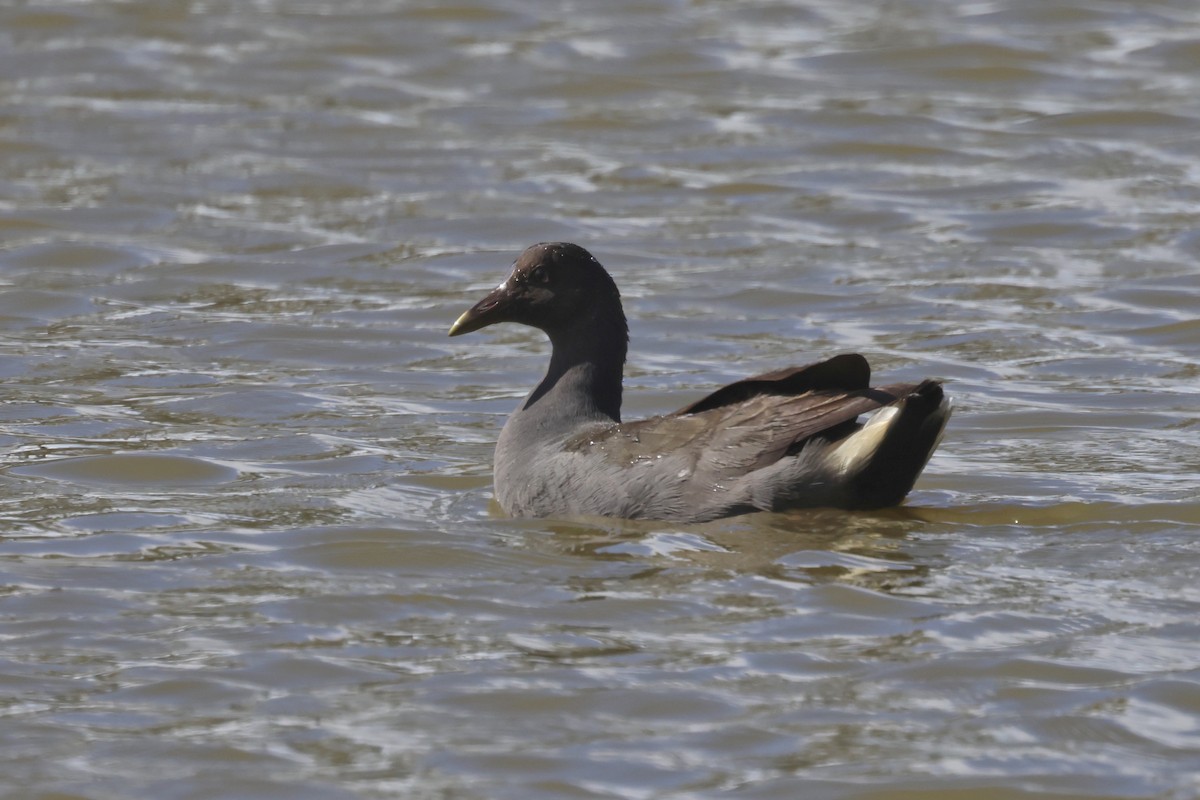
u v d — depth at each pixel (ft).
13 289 65.21
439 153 82.99
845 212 75.10
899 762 29.86
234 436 49.75
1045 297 64.69
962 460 47.44
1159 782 29.25
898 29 101.50
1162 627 34.96
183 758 30.07
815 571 37.96
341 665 33.63
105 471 46.37
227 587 37.76
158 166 80.69
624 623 35.53
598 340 44.96
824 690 32.42
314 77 94.07
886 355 58.59
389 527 41.47
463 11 105.40
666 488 40.83
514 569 38.65
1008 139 84.69
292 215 74.90
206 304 64.34
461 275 68.13
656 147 84.17
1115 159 81.61
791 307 64.08
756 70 95.09
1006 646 34.14
